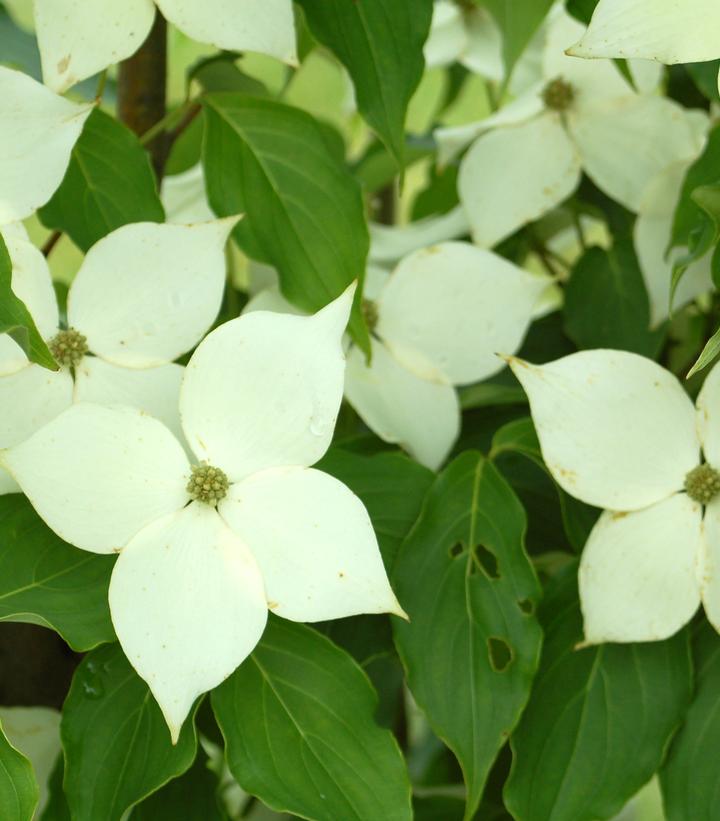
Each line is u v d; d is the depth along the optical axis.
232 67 0.71
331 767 0.62
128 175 0.68
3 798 0.59
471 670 0.64
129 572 0.60
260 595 0.60
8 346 0.62
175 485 0.61
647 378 0.63
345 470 0.66
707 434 0.64
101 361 0.63
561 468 0.63
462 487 0.66
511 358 0.63
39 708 0.69
